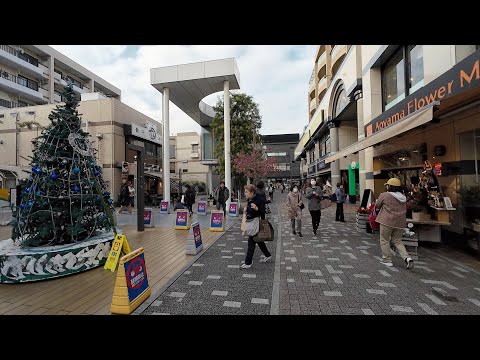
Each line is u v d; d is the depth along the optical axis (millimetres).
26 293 3686
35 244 4676
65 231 4887
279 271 4582
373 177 10031
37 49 30469
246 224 4730
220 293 3654
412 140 7762
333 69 22688
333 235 7742
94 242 4801
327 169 24172
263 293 3646
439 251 5652
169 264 5070
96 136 19203
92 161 5473
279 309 3176
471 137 5793
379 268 4645
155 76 15242
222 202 12445
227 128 14750
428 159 7047
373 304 3264
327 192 15633
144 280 3506
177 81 15000
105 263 4766
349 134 20219
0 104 27203
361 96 12594
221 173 18453
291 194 7918
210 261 5258
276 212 14492
